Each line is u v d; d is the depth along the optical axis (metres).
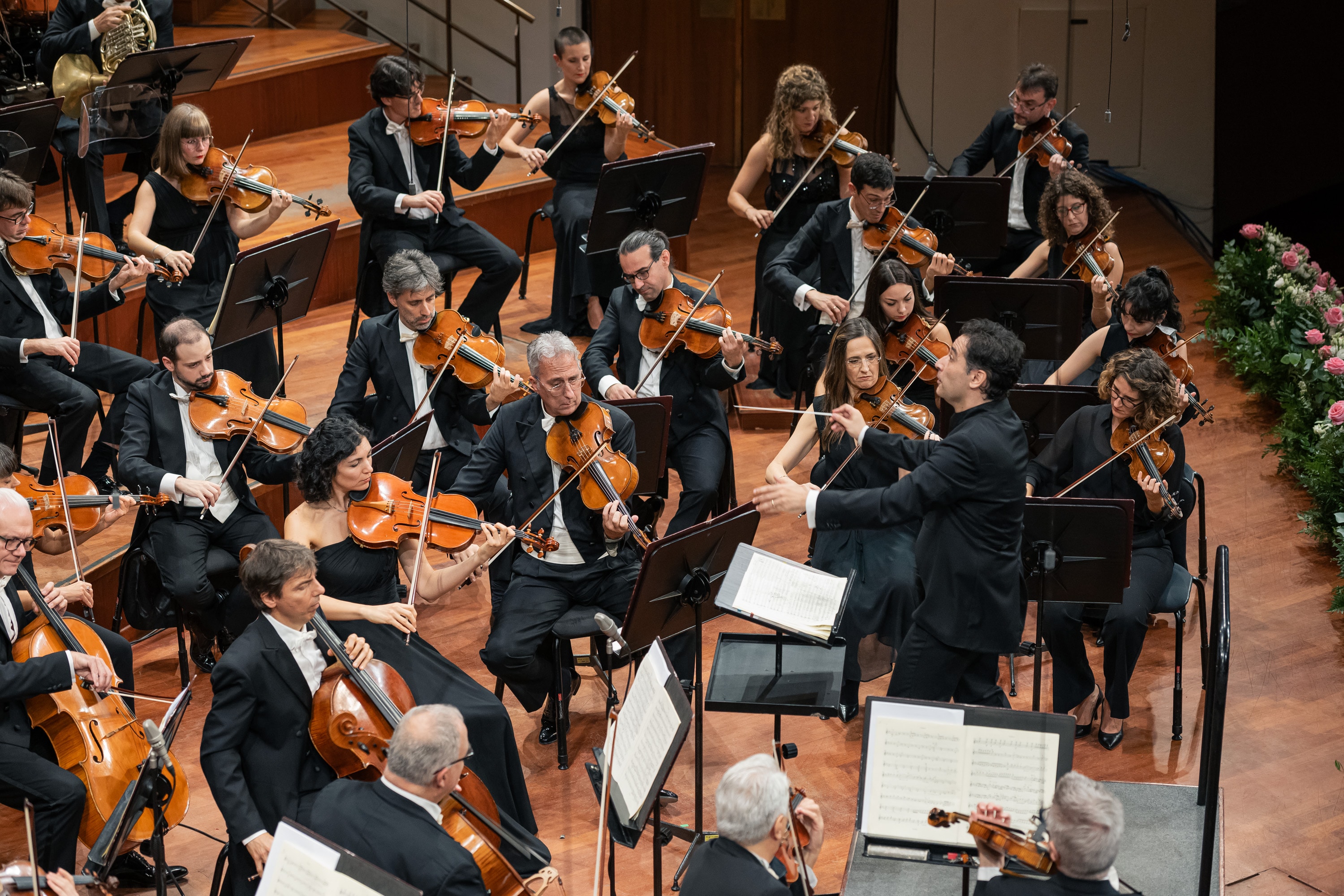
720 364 14.48
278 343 17.92
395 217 16.83
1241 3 32.22
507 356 18.44
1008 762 8.69
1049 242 17.44
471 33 26.08
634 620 10.20
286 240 14.11
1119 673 12.13
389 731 9.61
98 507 11.98
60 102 15.58
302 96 24.08
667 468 14.83
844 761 12.20
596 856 10.98
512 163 22.89
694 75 29.77
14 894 7.77
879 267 15.05
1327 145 33.28
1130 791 10.86
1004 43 28.28
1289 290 19.11
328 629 9.90
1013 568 10.54
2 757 9.72
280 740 9.64
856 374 12.70
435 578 11.30
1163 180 28.75
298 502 16.02
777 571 10.71
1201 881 9.38
